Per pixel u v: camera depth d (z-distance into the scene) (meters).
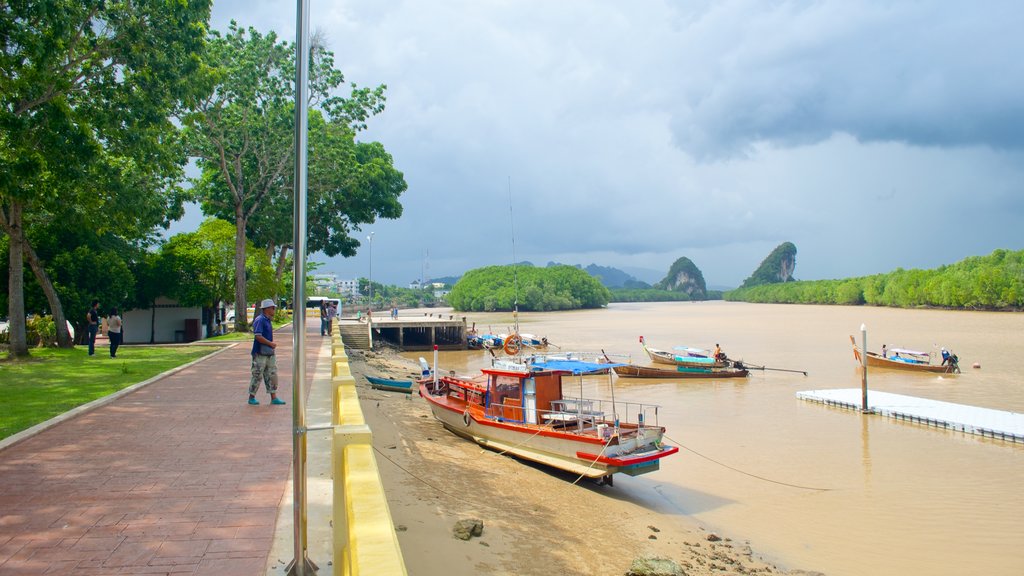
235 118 34.47
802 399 27.98
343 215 50.09
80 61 19.45
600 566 10.35
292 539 6.00
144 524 6.34
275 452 9.14
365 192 48.47
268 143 36.25
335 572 5.18
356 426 5.46
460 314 135.38
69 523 6.35
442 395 20.80
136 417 11.56
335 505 5.21
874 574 11.06
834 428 22.11
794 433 21.39
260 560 5.55
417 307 193.00
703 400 28.30
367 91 40.12
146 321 38.47
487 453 17.19
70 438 9.89
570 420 16.75
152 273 36.53
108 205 24.08
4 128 17.02
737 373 35.34
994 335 59.62
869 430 21.73
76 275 31.03
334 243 49.38
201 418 11.50
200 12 21.09
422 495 12.48
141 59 19.83
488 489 13.79
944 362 36.03
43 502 6.95
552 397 17.38
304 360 5.07
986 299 99.88
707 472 16.98
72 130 18.20
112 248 35.72
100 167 21.53
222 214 43.44
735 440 20.48
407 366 39.94
